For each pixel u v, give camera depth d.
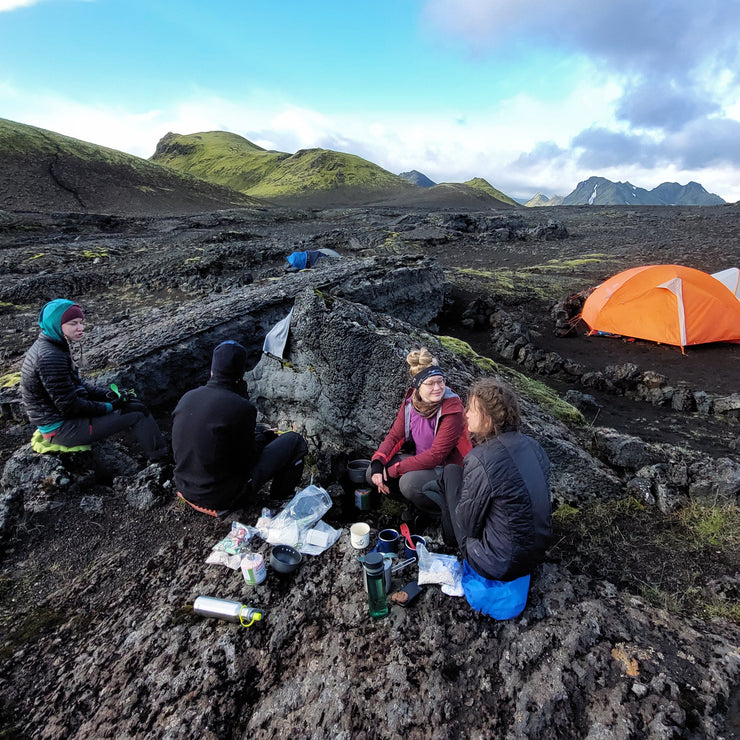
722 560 3.67
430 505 3.93
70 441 4.62
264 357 5.87
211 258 16.39
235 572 3.47
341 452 5.20
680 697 2.46
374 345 4.93
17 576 3.75
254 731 2.44
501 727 2.38
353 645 2.85
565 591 3.16
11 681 2.86
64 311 4.36
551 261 20.28
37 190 59.66
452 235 28.22
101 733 2.50
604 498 4.54
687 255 19.05
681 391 7.70
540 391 7.17
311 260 14.12
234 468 3.77
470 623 2.95
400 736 2.37
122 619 3.21
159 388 6.53
